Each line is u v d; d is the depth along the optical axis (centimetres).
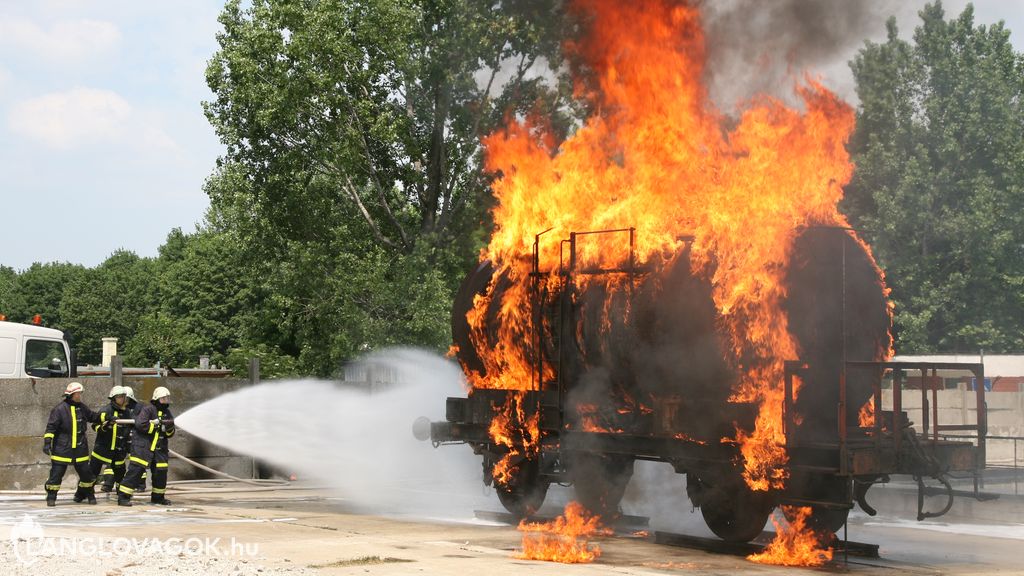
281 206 2894
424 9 2831
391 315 2819
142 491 1991
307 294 2931
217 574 995
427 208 2986
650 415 1377
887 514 1734
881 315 1294
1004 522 1636
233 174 2939
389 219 3028
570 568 1096
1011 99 5003
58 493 1964
